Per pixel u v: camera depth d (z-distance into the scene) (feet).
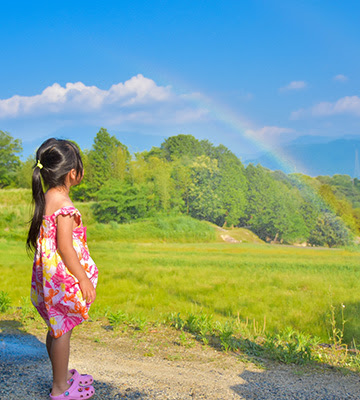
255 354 12.57
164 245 75.82
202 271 44.19
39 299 7.09
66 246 6.63
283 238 108.88
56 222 6.75
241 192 108.99
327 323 24.11
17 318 15.05
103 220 95.14
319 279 39.81
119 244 74.59
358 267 49.62
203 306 28.45
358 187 119.55
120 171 105.29
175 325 15.37
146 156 114.73
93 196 104.73
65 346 6.89
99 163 107.14
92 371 9.34
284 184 111.24
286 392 9.25
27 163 116.78
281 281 38.47
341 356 13.11
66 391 7.02
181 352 12.14
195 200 105.19
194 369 10.48
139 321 15.39
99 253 60.75
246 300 30.48
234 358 11.88
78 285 6.79
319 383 10.23
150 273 41.75
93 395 7.70
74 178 7.13
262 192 109.91
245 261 53.62
